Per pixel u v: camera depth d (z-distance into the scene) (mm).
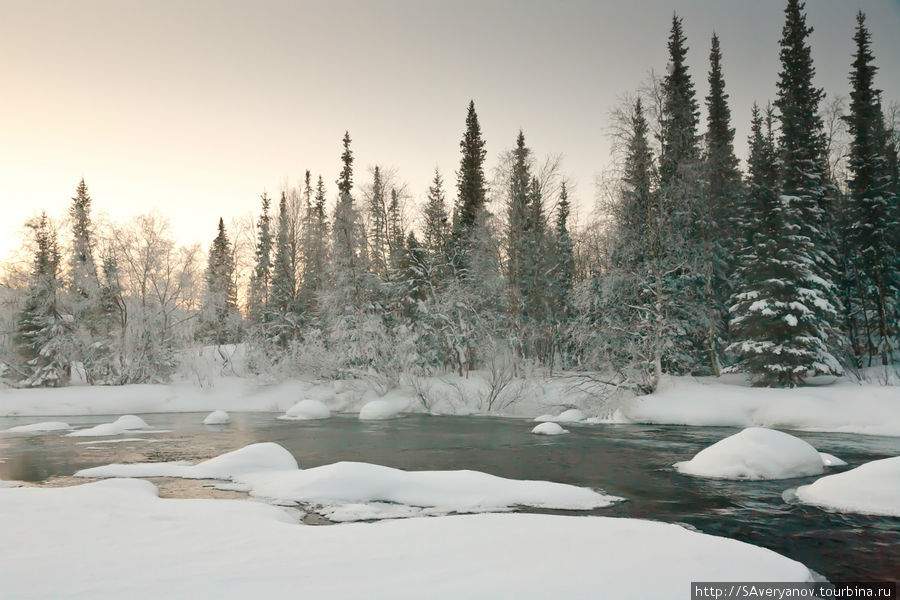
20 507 9703
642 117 29641
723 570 6637
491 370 37750
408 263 45156
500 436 24469
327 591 5633
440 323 41562
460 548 7395
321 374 42688
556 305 42688
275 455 16078
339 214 45250
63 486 14102
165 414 38375
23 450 20781
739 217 36938
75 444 22469
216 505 10516
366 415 33531
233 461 15508
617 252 29328
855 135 36188
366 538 7961
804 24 39469
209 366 45031
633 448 20438
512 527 8664
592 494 12531
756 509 11531
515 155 40969
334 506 11664
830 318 31062
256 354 44344
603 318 29781
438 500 12062
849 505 11492
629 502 12180
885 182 35438
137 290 44938
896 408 23141
